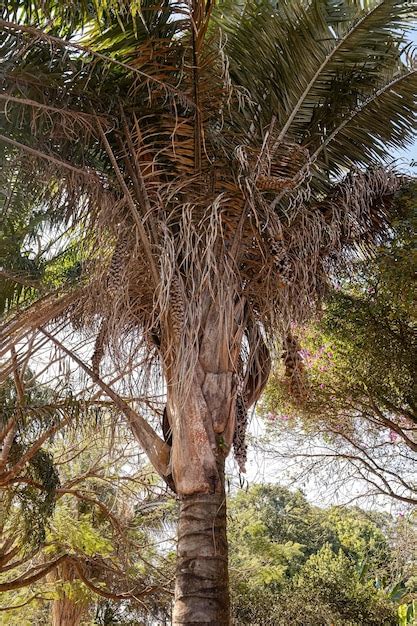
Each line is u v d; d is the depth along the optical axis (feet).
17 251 21.57
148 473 32.45
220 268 17.95
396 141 21.52
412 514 34.94
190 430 16.83
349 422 33.06
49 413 22.71
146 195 18.44
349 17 20.18
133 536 37.93
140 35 18.26
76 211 19.80
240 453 17.98
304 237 18.78
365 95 21.07
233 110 19.80
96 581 38.52
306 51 20.06
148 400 19.72
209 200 18.62
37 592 36.91
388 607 58.59
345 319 28.27
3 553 30.45
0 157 18.95
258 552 47.96
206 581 15.60
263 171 17.97
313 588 60.75
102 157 20.34
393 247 22.68
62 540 32.65
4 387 23.90
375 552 60.75
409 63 20.79
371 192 21.13
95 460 35.60
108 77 18.92
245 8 20.27
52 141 19.34
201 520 16.21
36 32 15.75
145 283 18.63
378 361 28.94
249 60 20.20
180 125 19.03
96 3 15.90
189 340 17.02
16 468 24.27
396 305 25.88
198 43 17.80
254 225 18.92
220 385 17.52
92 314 19.81
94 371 19.40
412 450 31.78
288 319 18.89
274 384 29.78
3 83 17.62
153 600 37.40
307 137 20.89
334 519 43.60
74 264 25.41
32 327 21.57
